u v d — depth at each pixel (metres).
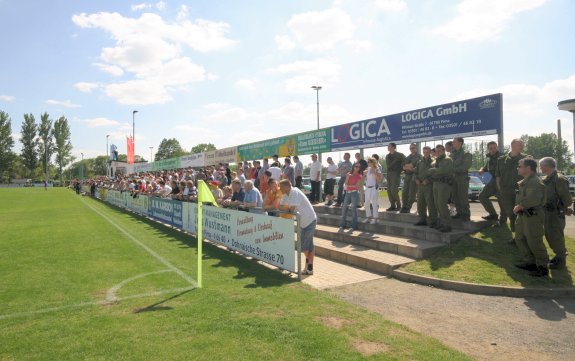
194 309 4.66
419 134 10.59
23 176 105.31
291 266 6.60
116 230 12.38
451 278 6.00
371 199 9.36
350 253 7.69
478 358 3.58
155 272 6.65
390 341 3.72
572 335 4.14
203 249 8.95
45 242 9.91
